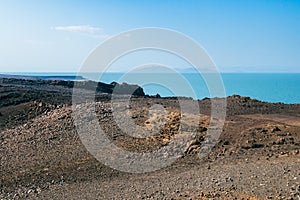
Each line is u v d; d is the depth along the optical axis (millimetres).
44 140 25859
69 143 24734
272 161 17828
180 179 17312
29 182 19156
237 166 17797
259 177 15867
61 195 17188
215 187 15609
